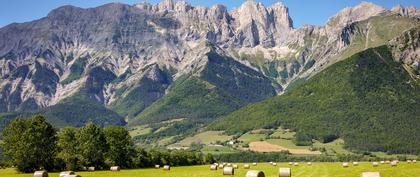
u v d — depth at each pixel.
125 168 177.88
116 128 181.50
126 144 180.50
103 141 172.00
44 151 152.38
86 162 165.25
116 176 120.12
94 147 167.50
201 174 124.75
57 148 160.12
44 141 153.38
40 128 152.88
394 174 105.44
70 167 158.12
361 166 156.38
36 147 150.00
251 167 170.38
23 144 148.38
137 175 124.06
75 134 168.88
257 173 93.94
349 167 151.00
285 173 109.62
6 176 123.50
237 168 162.88
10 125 152.12
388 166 150.38
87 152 165.62
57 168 156.12
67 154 160.75
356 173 115.06
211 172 134.75
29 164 149.88
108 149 173.00
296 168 156.50
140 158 188.12
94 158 168.00
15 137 149.62
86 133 168.25
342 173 117.50
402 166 146.75
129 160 181.50
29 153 148.88
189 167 184.38
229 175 117.81
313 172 127.56
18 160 148.50
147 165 191.12
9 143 150.25
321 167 157.25
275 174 122.25
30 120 154.38
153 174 128.75
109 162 172.00
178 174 126.88
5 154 150.62
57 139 158.88
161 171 148.12
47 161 153.12
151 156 195.62
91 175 126.06
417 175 101.38
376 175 86.69
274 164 195.75
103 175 125.38
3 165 175.50
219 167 168.25
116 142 175.62
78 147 166.38
